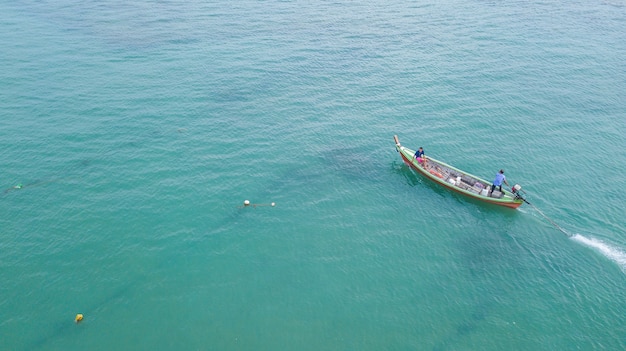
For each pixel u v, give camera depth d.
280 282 36.97
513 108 63.59
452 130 58.78
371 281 37.44
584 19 98.88
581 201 46.50
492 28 93.06
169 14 99.69
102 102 61.97
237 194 46.53
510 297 36.12
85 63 73.38
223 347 31.67
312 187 48.28
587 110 63.12
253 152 53.38
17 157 50.19
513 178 50.09
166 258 38.66
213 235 41.34
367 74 73.44
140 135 55.34
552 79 71.75
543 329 33.44
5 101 61.09
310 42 85.88
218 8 105.25
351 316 34.38
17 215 42.31
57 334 32.03
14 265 37.09
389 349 32.06
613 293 36.22
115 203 44.47
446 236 42.50
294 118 60.72
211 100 64.00
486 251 40.72
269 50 81.62
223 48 81.62
